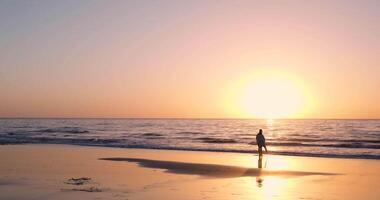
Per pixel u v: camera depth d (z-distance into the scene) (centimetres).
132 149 3728
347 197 1455
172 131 8438
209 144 4541
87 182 1734
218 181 1788
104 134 7044
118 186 1636
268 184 1711
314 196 1463
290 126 11325
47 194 1453
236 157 2955
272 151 3481
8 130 8538
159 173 2047
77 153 3247
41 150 3528
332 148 3962
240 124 13800
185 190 1554
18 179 1806
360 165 2445
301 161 2672
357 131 7856
